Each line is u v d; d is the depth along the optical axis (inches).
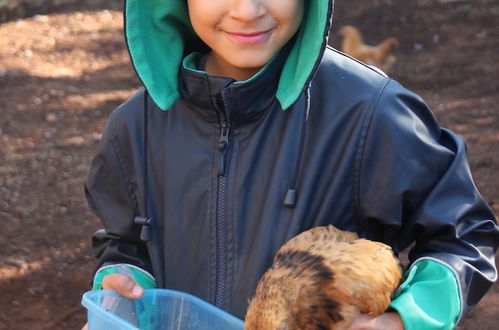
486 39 439.2
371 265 80.0
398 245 91.7
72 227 255.0
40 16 515.2
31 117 352.5
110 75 412.5
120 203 100.4
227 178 92.1
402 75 393.1
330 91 90.5
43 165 304.0
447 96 362.9
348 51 406.6
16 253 237.0
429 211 87.0
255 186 91.4
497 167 277.3
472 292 86.6
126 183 99.2
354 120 88.7
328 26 84.5
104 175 100.5
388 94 89.3
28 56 440.1
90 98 377.4
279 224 89.4
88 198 104.2
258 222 90.4
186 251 94.5
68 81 401.7
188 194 94.0
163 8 93.4
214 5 86.5
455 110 342.6
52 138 330.0
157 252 97.0
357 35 407.8
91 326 84.4
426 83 381.1
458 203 88.1
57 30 488.4
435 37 450.6
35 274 223.8
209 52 101.3
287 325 77.3
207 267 93.2
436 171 88.8
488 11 481.7
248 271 90.4
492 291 203.9
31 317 201.6
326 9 84.1
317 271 79.0
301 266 79.8
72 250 239.1
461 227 87.7
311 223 89.4
